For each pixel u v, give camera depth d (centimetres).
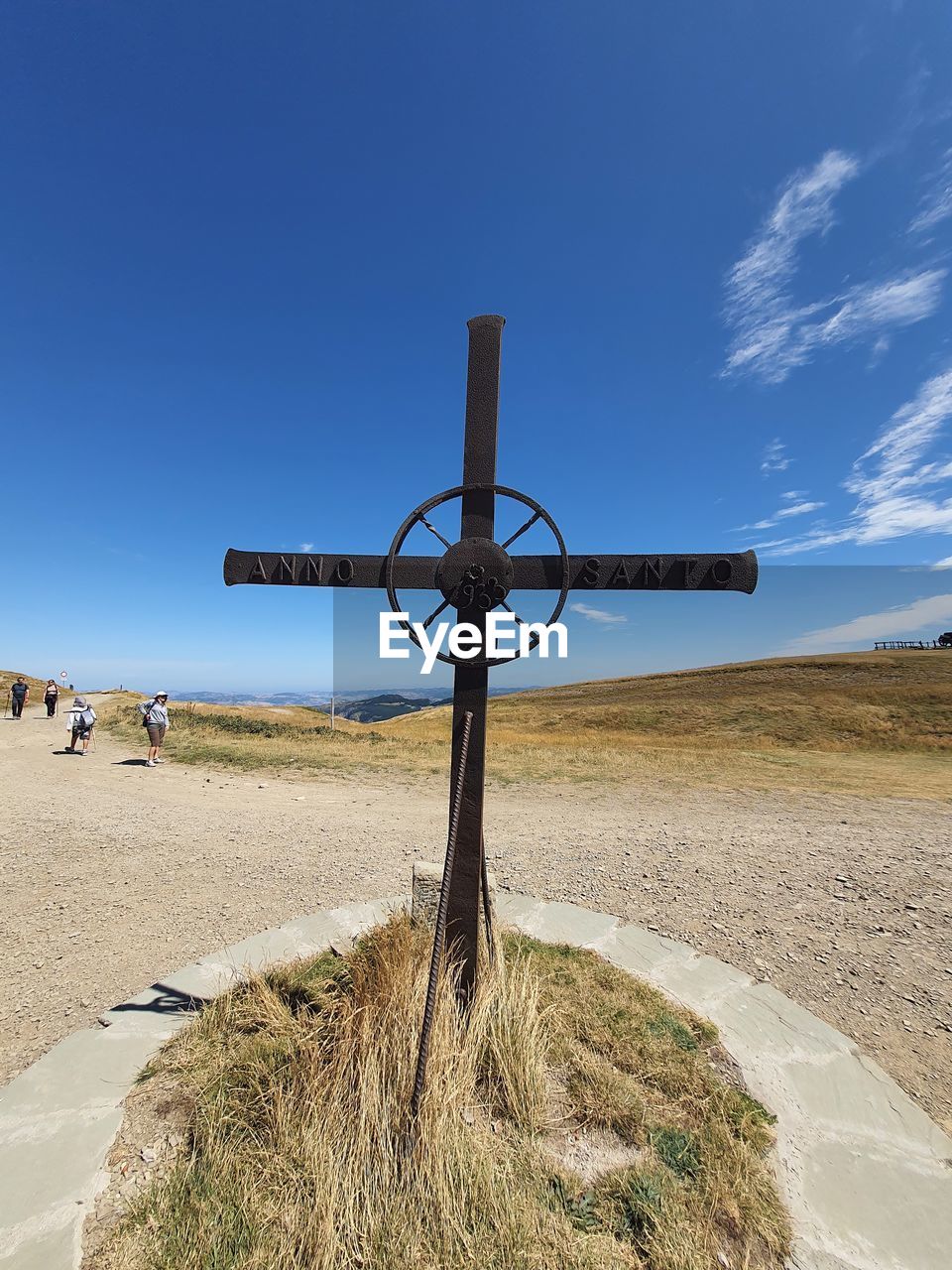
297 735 1547
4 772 1001
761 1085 216
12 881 462
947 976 311
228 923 376
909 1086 226
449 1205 150
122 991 293
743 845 578
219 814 719
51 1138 184
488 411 229
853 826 675
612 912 396
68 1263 144
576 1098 198
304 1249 144
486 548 224
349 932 336
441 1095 174
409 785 977
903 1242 156
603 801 862
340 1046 190
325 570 242
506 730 2638
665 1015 254
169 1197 159
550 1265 141
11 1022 268
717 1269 145
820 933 364
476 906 230
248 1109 186
